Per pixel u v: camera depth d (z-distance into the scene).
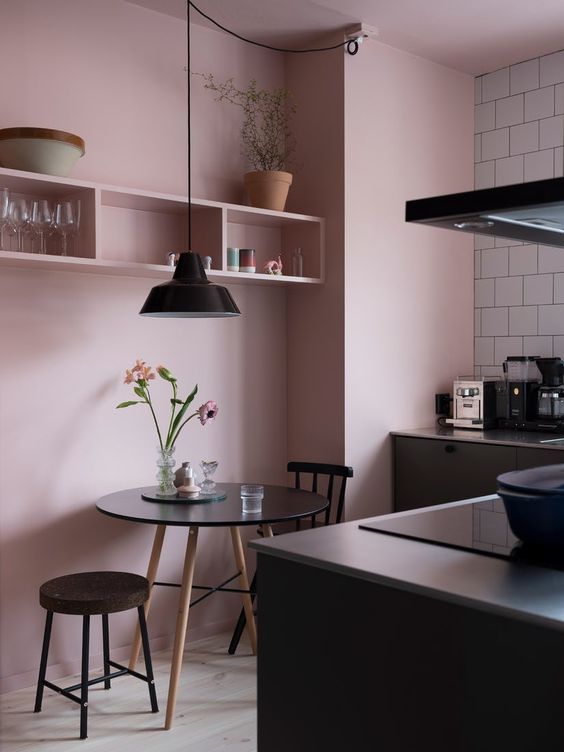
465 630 1.52
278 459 4.17
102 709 3.09
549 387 4.07
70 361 3.41
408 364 4.22
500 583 1.53
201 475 3.85
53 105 3.34
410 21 3.79
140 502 3.27
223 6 3.60
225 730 2.92
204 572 3.88
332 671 1.78
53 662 3.38
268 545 1.85
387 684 1.67
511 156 4.38
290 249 4.10
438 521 2.08
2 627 3.25
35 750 2.76
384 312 4.09
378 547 1.82
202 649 3.71
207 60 3.84
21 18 3.24
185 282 3.01
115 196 3.29
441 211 1.87
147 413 3.65
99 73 3.47
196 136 3.80
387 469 4.13
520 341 4.38
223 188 3.90
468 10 3.67
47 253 3.25
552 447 3.51
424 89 4.27
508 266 4.43
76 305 3.42
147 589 3.02
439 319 4.39
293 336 4.15
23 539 3.30
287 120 4.14
